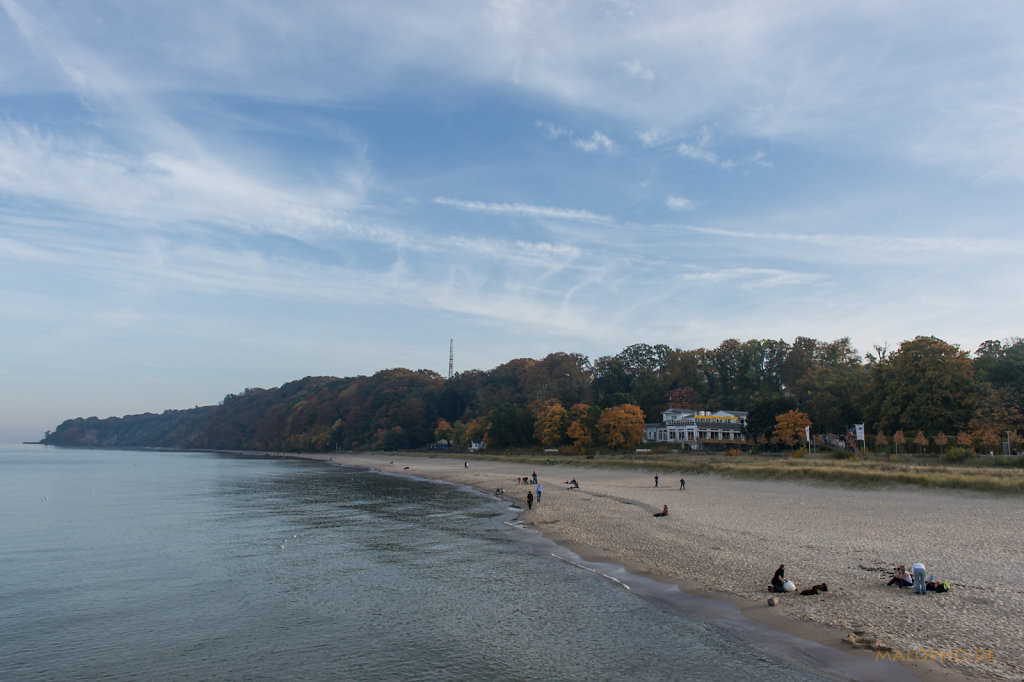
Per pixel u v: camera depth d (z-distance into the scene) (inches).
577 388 6486.2
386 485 3545.8
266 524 1956.2
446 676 734.5
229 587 1160.2
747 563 1133.1
